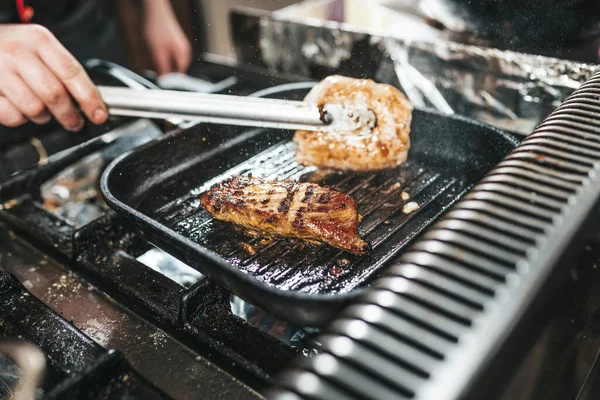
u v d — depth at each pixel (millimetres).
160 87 845
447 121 591
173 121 688
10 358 430
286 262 492
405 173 591
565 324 380
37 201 630
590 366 428
